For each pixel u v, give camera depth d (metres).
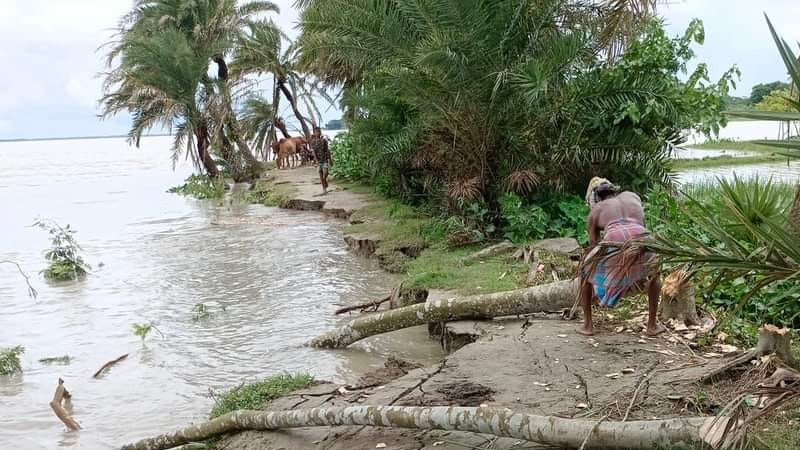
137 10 32.06
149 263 13.55
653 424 3.98
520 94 11.36
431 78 11.79
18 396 6.89
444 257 11.11
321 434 5.16
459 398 5.25
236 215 20.64
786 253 2.94
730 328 6.25
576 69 11.24
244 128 35.00
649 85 11.40
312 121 33.28
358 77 20.53
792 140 2.79
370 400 5.45
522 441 4.50
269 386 6.18
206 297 10.62
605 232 6.27
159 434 5.87
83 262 13.16
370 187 22.03
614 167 12.20
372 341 8.03
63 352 8.23
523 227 11.38
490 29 11.27
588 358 5.88
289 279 11.53
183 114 29.81
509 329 7.03
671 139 12.34
